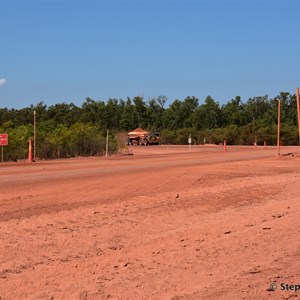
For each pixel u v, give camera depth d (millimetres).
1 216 15281
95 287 8719
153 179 26766
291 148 86750
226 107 166125
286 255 10977
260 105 167375
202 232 13281
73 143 58625
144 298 8227
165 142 132125
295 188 23203
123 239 12453
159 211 16562
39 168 35375
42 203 18016
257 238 12602
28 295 8297
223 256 10875
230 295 8430
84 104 160750
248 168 34062
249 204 18484
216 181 26078
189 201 18938
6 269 9719
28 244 11750
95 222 14508
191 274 9555
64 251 11188
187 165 38281
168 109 168250
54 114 145000
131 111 161625
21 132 52719
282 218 15453
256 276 9477
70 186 23375
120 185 23922
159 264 10211
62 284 8867
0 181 25688
